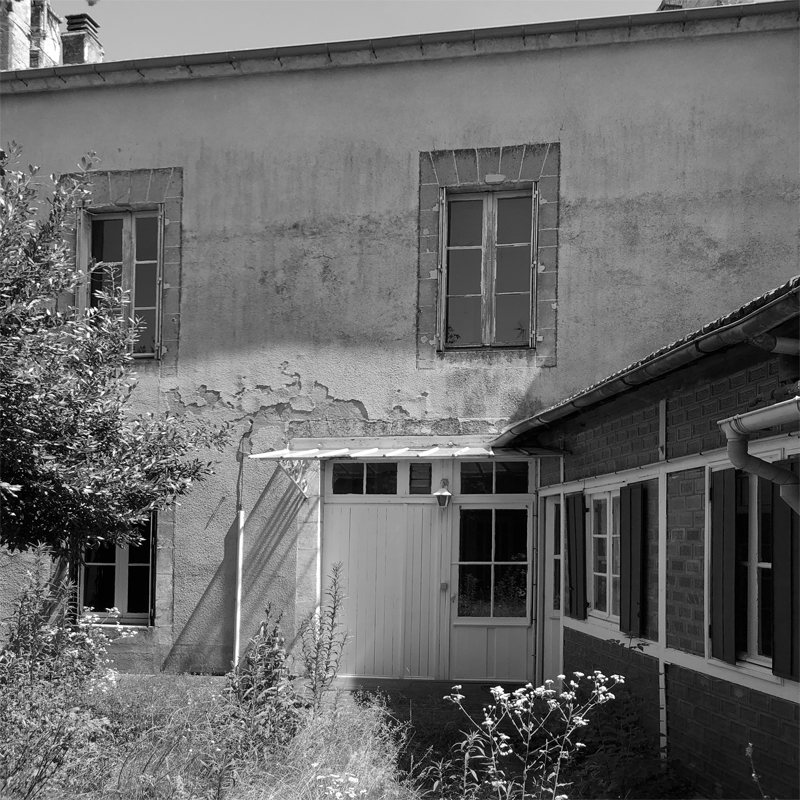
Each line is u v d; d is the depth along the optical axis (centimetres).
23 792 481
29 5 1445
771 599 548
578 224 1084
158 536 1134
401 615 1099
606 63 1093
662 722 681
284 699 655
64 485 648
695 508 647
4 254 636
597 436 874
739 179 1059
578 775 647
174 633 1120
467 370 1095
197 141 1173
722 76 1070
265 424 1130
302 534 1110
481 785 613
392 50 1123
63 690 629
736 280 1050
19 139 1202
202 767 565
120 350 749
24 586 1091
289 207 1148
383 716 771
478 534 1103
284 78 1160
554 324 1080
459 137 1117
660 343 1057
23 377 626
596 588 882
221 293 1154
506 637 1082
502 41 1102
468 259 1127
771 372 546
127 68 1166
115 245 1205
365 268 1127
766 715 539
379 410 1109
